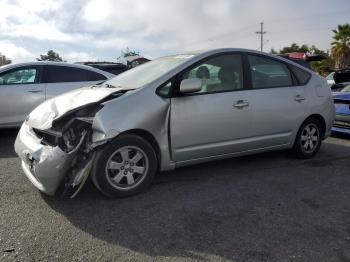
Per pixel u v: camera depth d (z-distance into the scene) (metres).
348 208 3.91
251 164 5.36
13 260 2.87
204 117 4.41
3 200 3.98
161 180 4.65
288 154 5.73
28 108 7.29
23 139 4.10
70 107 3.93
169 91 4.25
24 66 7.39
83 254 2.98
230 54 4.81
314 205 3.97
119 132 3.83
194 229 3.41
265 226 3.47
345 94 7.24
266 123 4.98
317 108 5.52
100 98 3.97
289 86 5.27
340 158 5.77
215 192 4.29
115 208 3.83
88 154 3.80
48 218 3.59
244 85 4.82
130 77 4.88
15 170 5.03
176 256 2.97
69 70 7.76
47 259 2.90
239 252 3.03
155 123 4.10
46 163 3.63
